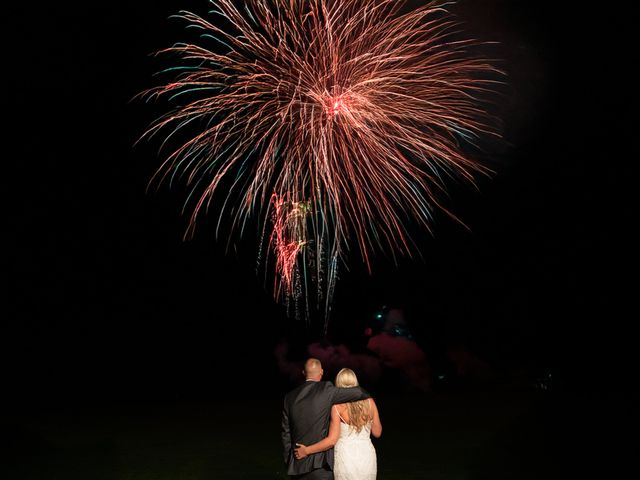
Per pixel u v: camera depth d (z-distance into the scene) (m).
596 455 8.55
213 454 9.84
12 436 10.32
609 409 11.30
